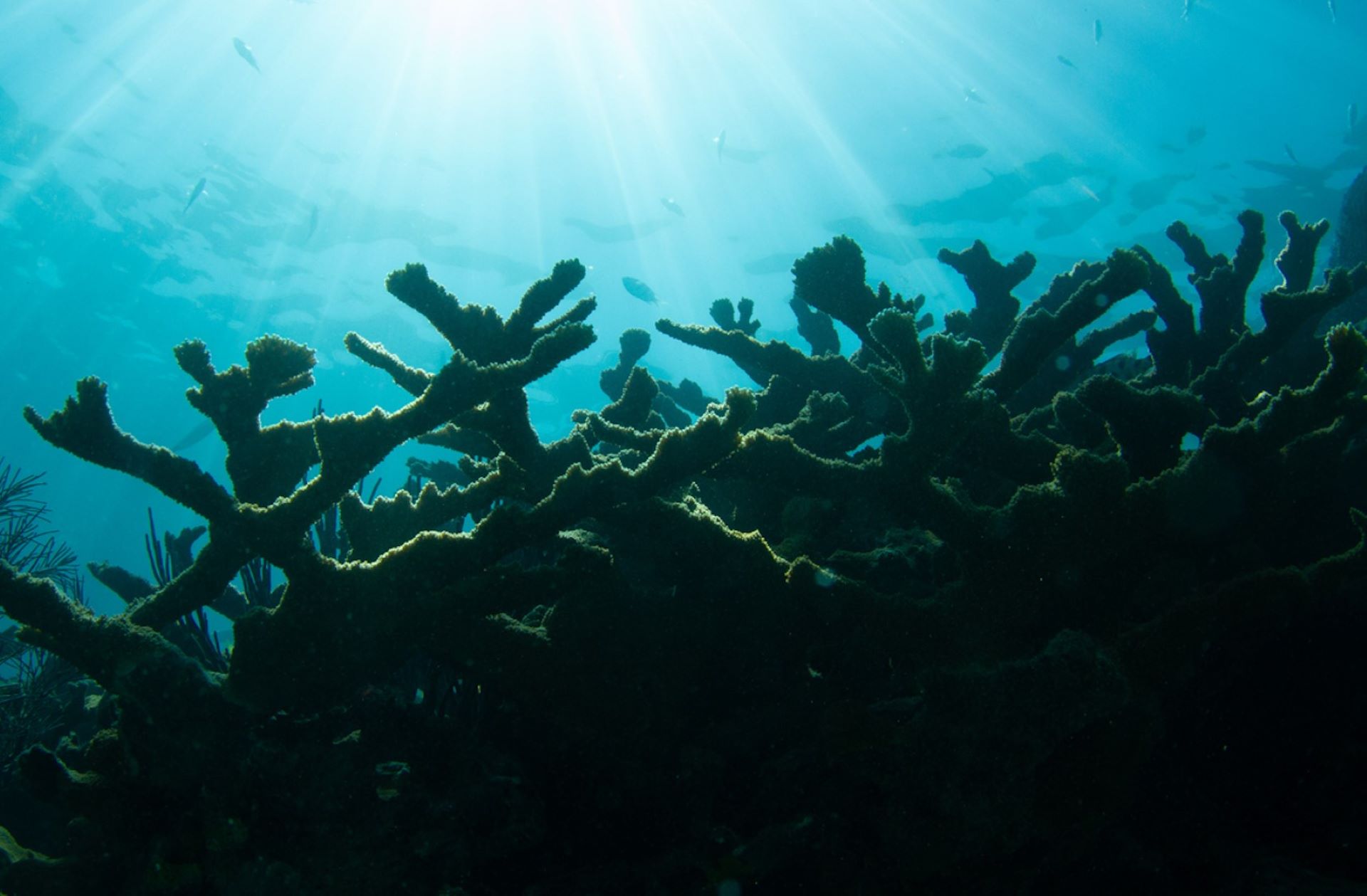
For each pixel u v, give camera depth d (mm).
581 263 2609
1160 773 2629
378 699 2480
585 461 2795
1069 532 2217
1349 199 9539
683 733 2615
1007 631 2307
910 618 2316
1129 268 2699
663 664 2574
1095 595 2271
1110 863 2533
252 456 2547
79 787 2346
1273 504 2404
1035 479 2990
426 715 2529
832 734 2248
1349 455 3305
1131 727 2203
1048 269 25297
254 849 2271
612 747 2508
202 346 2443
